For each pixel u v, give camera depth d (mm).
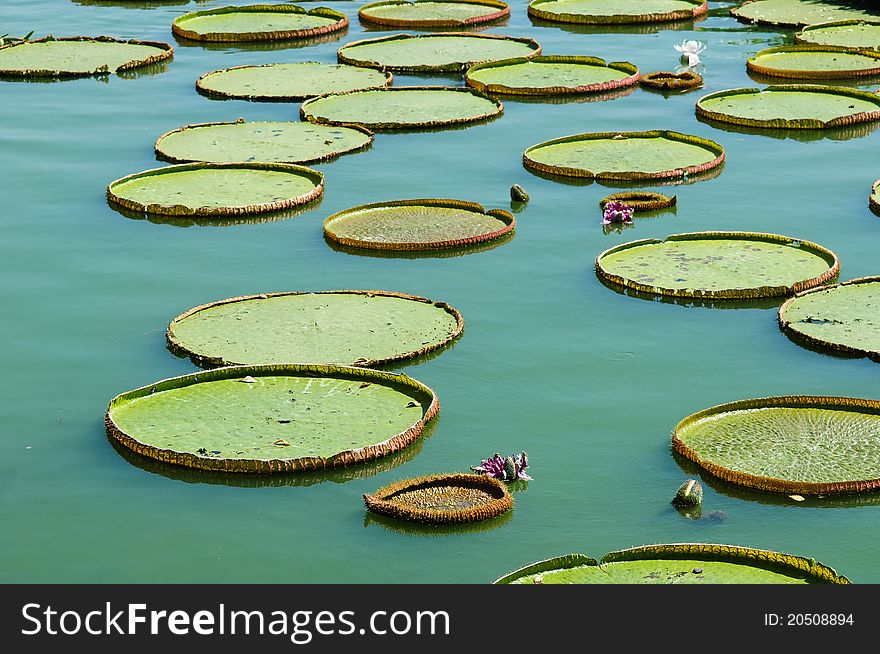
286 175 25766
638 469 15570
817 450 15664
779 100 30859
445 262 21812
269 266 21625
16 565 13820
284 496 15117
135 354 18438
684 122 29625
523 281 21000
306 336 18562
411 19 39906
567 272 21344
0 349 18594
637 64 34406
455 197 24812
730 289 20094
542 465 15672
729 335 19047
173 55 36062
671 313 19781
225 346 18250
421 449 16031
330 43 37562
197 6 42188
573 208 24297
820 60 34531
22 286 20750
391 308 19625
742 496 14992
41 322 19469
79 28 39094
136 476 15461
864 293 19875
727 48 36281
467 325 19359
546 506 14844
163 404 16750
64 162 26688
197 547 14156
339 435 15969
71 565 13820
